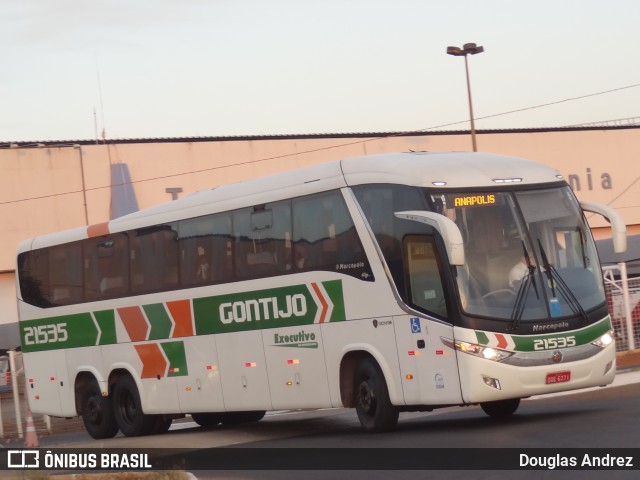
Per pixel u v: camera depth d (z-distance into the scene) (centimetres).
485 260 1986
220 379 2483
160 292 2652
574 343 1992
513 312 1961
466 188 2023
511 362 1939
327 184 2194
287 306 2286
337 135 9556
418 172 2044
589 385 2011
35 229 8700
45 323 3044
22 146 8725
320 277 2203
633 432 1739
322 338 2205
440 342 1973
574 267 2048
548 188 2086
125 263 2773
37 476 1838
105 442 2706
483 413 2428
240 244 2412
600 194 10575
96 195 8862
